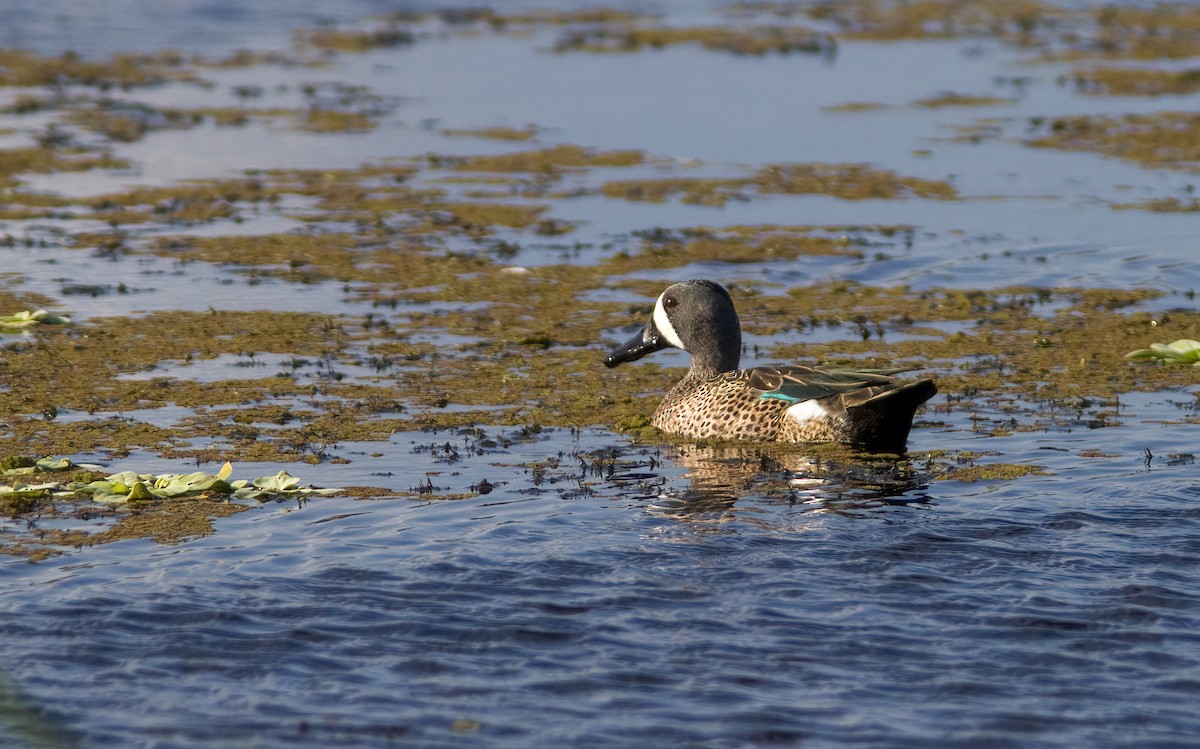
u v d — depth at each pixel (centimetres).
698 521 1075
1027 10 5034
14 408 1448
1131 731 748
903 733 747
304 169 2797
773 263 2156
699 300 1493
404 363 1656
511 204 2519
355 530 1056
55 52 4094
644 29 4566
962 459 1256
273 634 864
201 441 1334
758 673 813
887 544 1011
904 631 865
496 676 812
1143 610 891
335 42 4350
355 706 777
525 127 3188
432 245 2261
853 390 1320
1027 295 1975
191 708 775
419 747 736
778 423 1347
